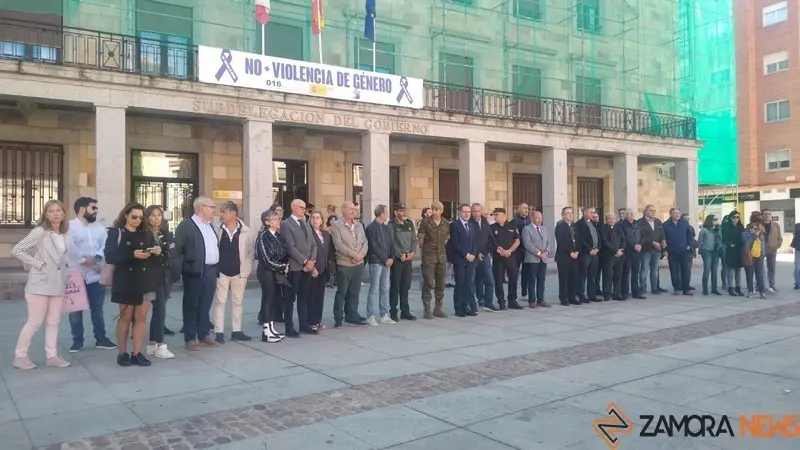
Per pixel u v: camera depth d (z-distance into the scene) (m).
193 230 7.78
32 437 4.60
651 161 26.03
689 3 28.03
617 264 12.83
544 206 22.08
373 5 18.59
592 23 25.78
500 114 22.00
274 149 19.06
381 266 9.89
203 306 7.98
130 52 16.34
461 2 22.36
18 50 15.44
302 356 7.43
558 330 9.25
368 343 8.25
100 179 14.37
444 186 22.45
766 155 38.06
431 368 6.81
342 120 17.69
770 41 37.94
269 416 5.12
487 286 11.32
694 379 6.31
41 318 6.79
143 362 6.92
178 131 17.64
